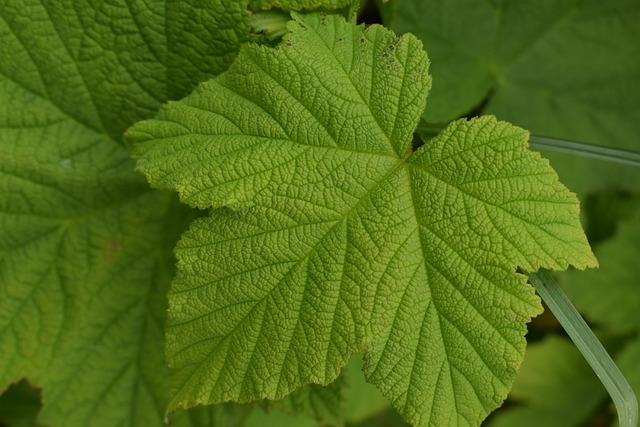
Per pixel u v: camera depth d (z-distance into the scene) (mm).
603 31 572
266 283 419
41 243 482
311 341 417
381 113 424
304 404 479
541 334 640
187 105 429
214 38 455
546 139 487
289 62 424
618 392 443
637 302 605
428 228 419
